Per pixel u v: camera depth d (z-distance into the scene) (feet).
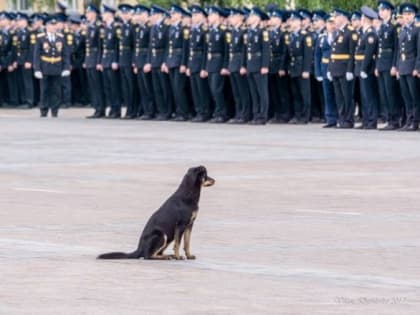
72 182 76.13
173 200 50.65
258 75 119.24
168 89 127.03
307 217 61.87
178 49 124.16
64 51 135.95
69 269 48.60
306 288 44.98
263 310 41.34
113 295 43.83
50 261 50.34
